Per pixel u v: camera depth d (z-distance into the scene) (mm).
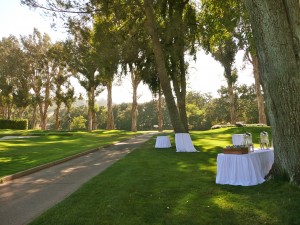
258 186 7129
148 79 22625
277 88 6961
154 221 5070
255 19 7184
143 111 103875
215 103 80812
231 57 38219
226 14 21141
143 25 21484
